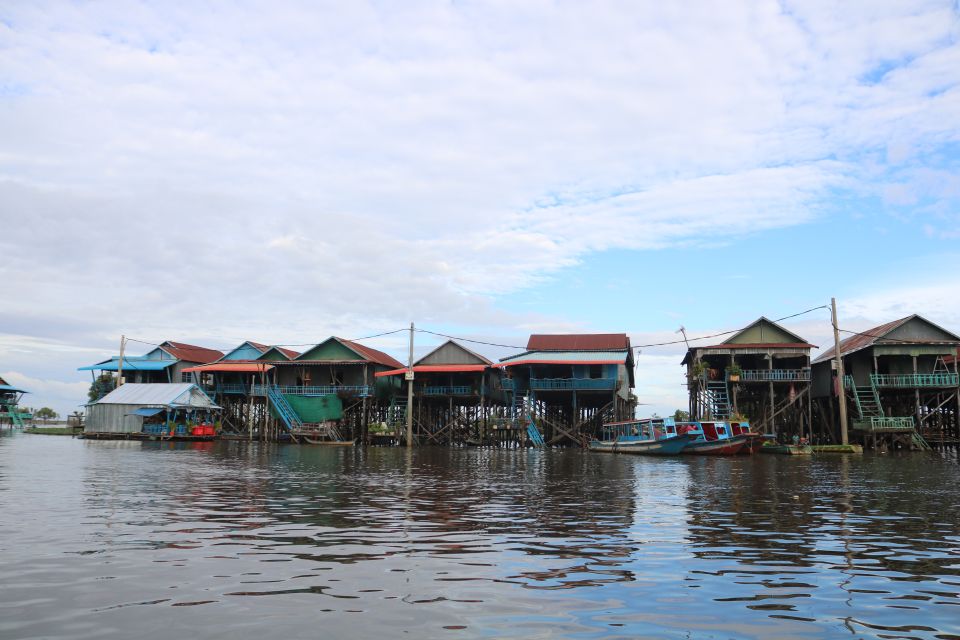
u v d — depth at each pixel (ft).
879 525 42.09
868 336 158.51
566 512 47.21
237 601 23.85
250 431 188.03
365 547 33.63
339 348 189.06
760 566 30.19
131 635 20.27
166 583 26.21
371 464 96.22
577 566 29.91
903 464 104.68
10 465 82.17
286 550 32.65
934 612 23.47
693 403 187.93
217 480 67.31
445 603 23.94
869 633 21.27
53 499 50.26
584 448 167.63
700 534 38.32
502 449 160.86
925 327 156.56
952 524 42.55
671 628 21.54
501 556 31.86
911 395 166.61
